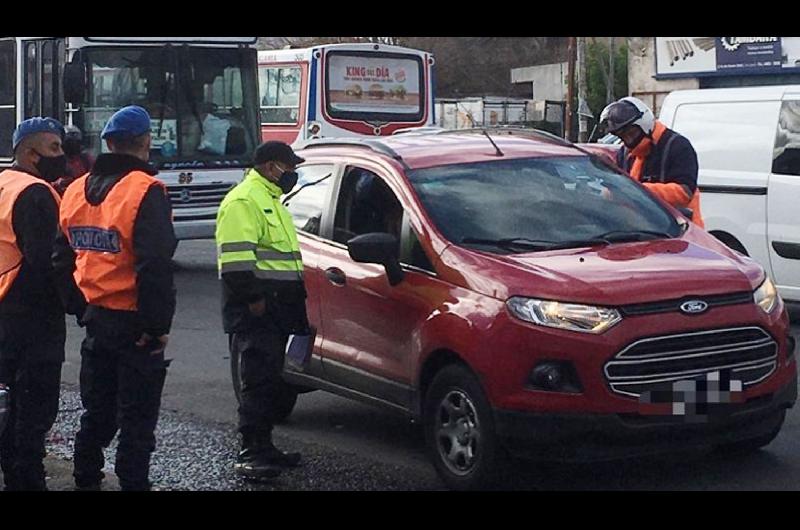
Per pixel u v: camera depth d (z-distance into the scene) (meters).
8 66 17.39
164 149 16.62
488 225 7.60
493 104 44.50
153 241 6.25
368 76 23.42
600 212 7.93
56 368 6.74
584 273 6.94
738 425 6.99
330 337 8.20
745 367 6.94
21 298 6.59
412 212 7.71
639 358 6.67
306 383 8.48
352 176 8.40
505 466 6.93
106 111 16.27
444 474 7.21
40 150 6.70
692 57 34.38
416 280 7.46
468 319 6.98
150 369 6.47
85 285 6.44
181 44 16.77
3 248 6.59
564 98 50.00
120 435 6.57
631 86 36.38
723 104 12.89
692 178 9.40
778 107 12.42
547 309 6.73
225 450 8.23
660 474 7.41
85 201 6.43
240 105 17.31
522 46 58.25
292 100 23.64
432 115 24.14
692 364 6.79
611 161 8.73
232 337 8.70
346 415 9.21
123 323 6.43
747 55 33.00
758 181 12.39
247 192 7.29
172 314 6.37
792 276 12.20
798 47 32.06
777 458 7.70
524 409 6.71
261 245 7.32
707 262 7.23
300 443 8.39
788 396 7.21
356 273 7.93
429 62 24.00
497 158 8.26
